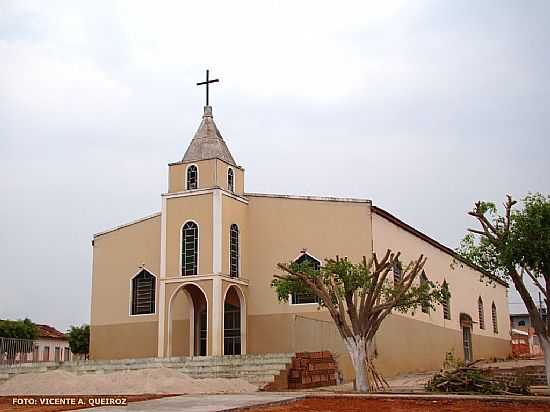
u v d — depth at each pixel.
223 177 28.77
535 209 17.47
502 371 26.19
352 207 27.59
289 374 21.81
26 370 25.73
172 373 20.81
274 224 28.88
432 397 15.05
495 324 46.16
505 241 17.91
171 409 12.90
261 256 28.78
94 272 31.64
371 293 19.23
